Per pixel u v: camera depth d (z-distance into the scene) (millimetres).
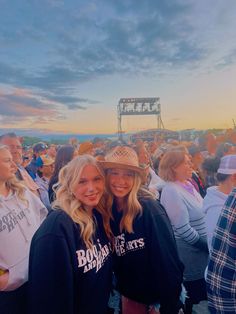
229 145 3770
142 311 1896
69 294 1410
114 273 1952
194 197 2674
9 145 3125
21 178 3127
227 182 2068
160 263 1720
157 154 4520
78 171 1573
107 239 1769
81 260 1489
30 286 1453
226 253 1240
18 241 1946
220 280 1246
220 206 2025
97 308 1590
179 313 1822
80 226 1520
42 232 1447
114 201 1850
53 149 5809
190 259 2504
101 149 5180
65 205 1545
